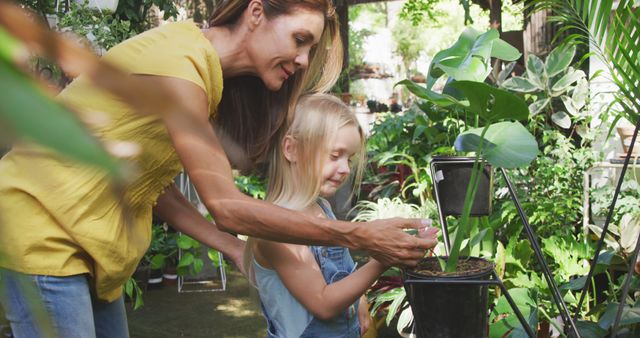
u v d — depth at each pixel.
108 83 0.16
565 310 1.84
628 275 1.86
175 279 4.66
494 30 1.62
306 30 1.37
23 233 1.35
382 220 1.29
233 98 1.60
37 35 0.15
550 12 5.16
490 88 1.37
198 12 5.52
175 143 1.23
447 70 1.58
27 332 1.27
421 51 15.57
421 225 1.32
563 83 3.97
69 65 0.16
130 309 4.16
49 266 1.38
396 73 15.45
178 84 1.26
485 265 1.48
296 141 1.54
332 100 1.56
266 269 1.54
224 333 3.70
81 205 1.35
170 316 4.00
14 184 1.34
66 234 1.39
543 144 4.12
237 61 1.42
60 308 1.41
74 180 1.33
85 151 0.15
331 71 1.59
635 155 3.71
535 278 3.01
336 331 1.54
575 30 5.00
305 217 1.25
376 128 4.81
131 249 1.48
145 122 1.27
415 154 4.49
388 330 3.58
